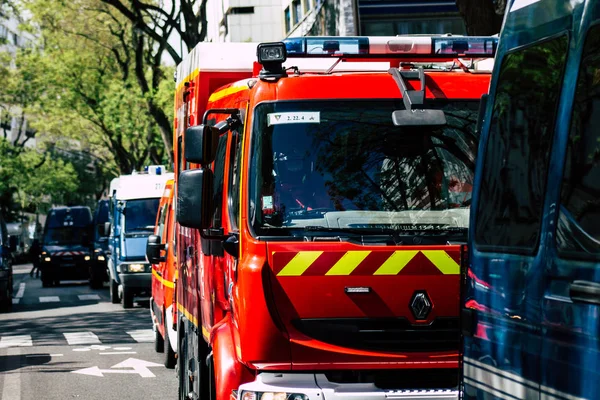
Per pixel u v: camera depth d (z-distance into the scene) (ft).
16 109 325.83
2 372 48.55
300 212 22.45
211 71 29.40
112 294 100.73
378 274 22.00
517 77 14.35
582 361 11.96
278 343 21.79
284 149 22.79
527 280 13.42
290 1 151.33
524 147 13.91
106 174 325.62
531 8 14.17
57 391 41.98
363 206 22.54
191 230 31.14
